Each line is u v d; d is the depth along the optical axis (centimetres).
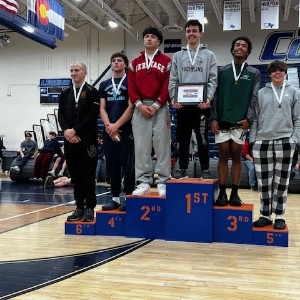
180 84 363
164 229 377
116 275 272
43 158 940
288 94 349
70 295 235
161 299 229
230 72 367
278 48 1200
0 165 1327
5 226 445
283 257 319
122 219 391
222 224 365
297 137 349
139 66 380
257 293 240
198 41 377
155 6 1185
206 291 242
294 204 636
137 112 381
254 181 810
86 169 396
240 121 360
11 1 714
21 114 1356
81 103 385
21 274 274
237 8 895
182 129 380
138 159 384
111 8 1090
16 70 1361
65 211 553
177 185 366
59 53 1340
